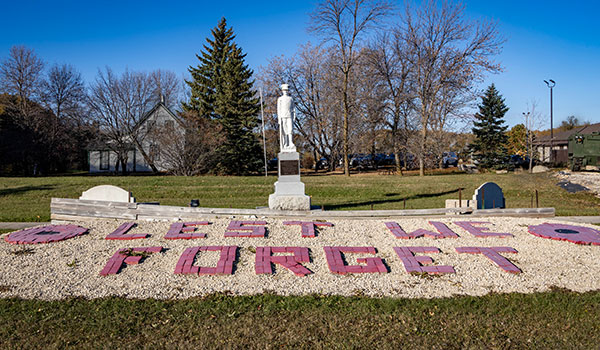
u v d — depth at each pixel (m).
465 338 5.35
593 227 10.27
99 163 46.56
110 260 7.85
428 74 33.78
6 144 38.97
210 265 7.68
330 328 5.56
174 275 7.29
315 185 23.11
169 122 36.88
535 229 9.91
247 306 6.17
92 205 11.48
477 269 7.66
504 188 22.08
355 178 27.64
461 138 50.06
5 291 6.62
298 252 8.38
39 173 44.19
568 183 22.09
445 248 8.77
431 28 33.38
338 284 7.02
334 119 40.12
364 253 8.44
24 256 8.10
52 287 6.78
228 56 48.66
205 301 6.32
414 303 6.29
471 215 11.48
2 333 5.40
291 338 5.30
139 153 46.44
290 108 12.70
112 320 5.73
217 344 5.16
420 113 35.84
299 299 6.37
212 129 35.81
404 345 5.18
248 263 7.87
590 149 24.95
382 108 36.84
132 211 11.28
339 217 11.33
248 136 40.44
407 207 16.23
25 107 42.66
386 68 36.31
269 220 10.77
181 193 20.11
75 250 8.47
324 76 40.56
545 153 53.69
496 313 6.02
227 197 19.75
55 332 5.43
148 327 5.57
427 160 36.53
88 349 5.05
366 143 40.44
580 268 7.66
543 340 5.32
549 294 6.58
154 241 9.06
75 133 43.16
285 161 12.57
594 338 5.35
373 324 5.68
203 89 49.09
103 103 38.62
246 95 42.91
